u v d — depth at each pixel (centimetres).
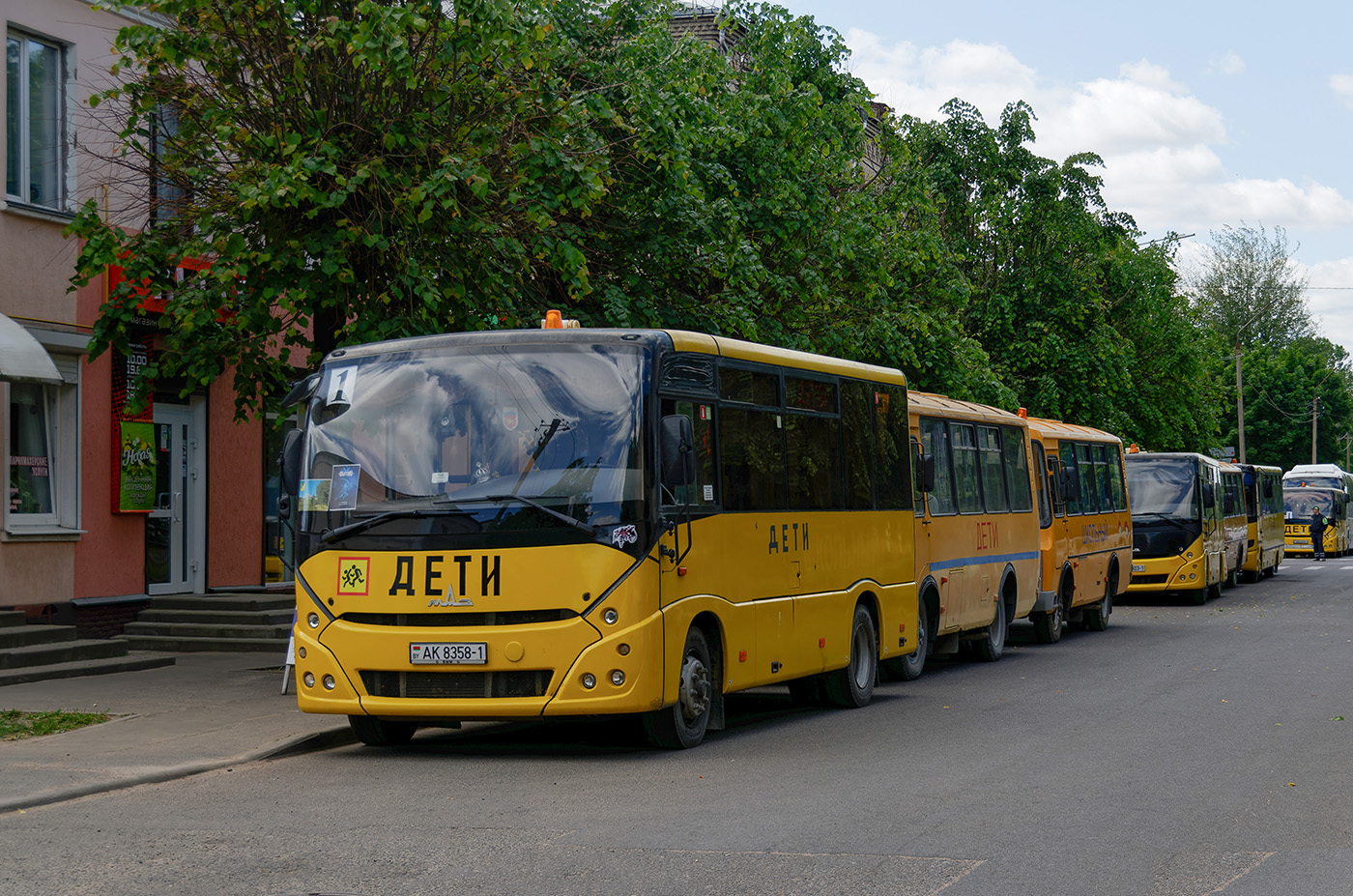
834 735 1221
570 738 1205
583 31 1873
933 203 2888
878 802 889
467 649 1032
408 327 1365
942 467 1789
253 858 735
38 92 1809
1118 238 3731
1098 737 1180
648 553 1050
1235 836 791
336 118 1373
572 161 1450
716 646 1167
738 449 1205
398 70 1289
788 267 2239
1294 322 10500
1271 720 1283
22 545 1741
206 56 1374
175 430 2006
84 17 1839
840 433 1421
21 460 1767
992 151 3572
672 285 1948
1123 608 3109
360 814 856
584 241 1816
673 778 987
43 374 1592
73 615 1806
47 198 1817
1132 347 3994
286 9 1355
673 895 662
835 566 1385
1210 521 3225
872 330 2403
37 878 694
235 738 1135
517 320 1562
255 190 1261
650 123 1775
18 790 915
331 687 1069
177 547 2006
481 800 902
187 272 1745
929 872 706
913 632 1593
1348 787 945
